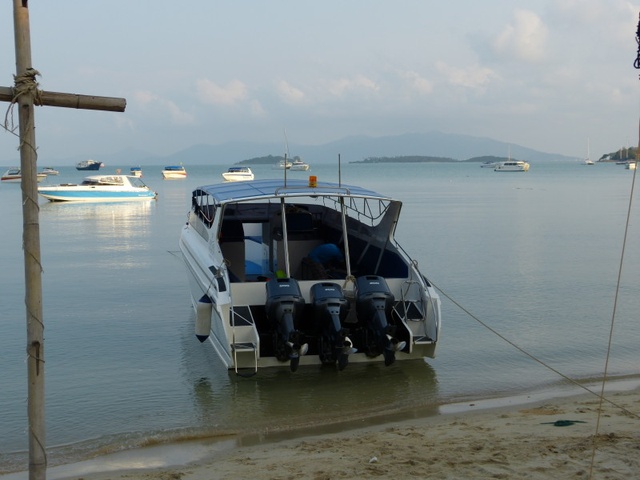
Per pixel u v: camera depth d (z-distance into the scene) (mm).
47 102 4984
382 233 12141
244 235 14211
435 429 7941
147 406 9273
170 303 15750
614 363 10977
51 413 9016
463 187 76750
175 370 10859
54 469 7211
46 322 13906
